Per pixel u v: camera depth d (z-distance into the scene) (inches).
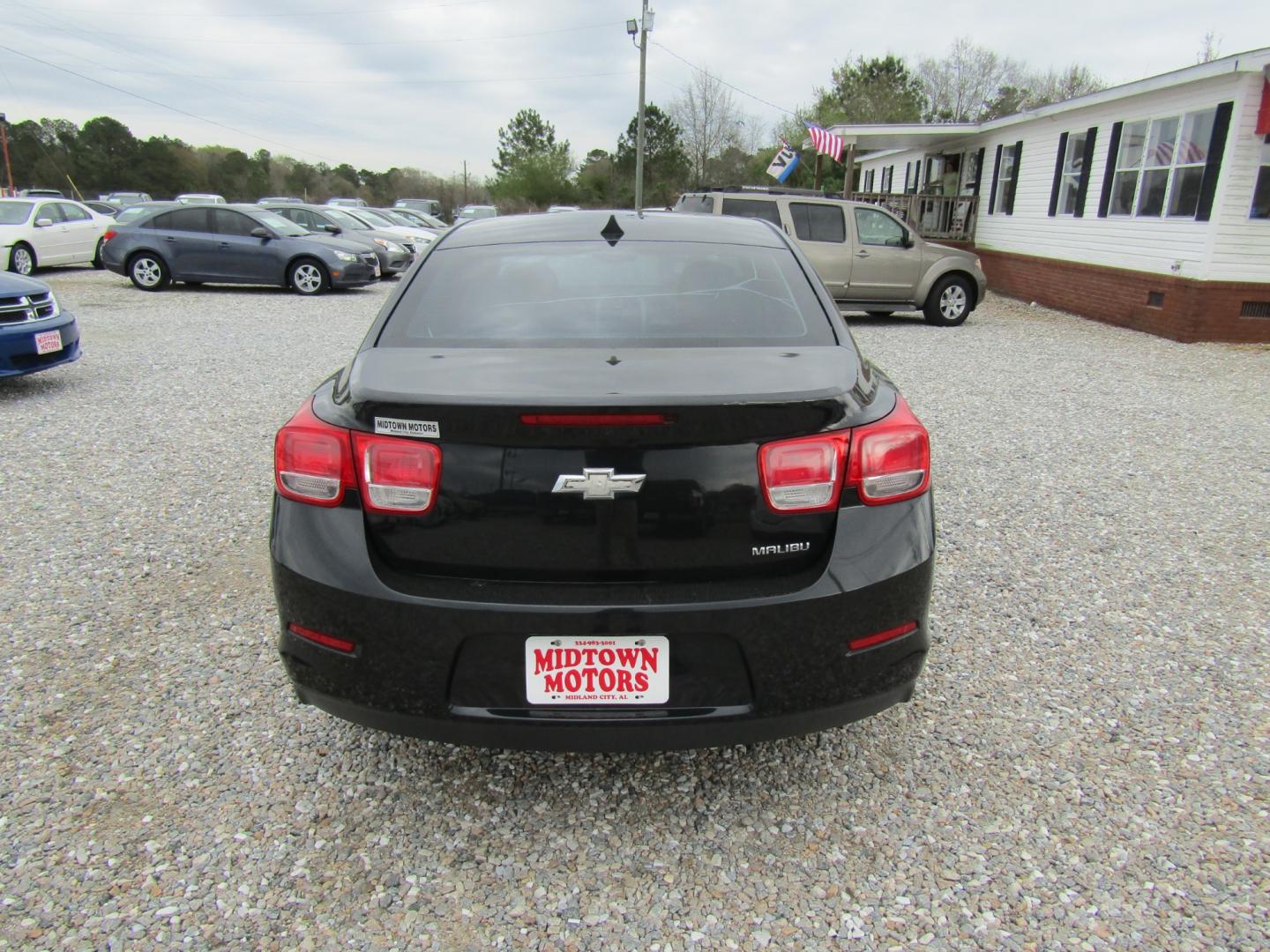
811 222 470.9
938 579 150.2
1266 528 176.9
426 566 80.0
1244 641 130.3
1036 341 438.9
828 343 95.5
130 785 94.7
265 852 85.5
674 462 76.8
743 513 78.4
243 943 74.7
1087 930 76.9
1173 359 391.9
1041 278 612.1
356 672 80.8
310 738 104.0
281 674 117.4
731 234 118.3
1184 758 101.8
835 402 79.8
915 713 110.7
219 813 90.8
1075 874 83.7
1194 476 211.2
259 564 152.6
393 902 79.6
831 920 78.1
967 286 492.7
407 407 77.0
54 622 130.6
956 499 191.6
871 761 101.0
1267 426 264.5
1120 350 414.6
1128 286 496.1
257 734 104.3
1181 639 130.6
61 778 95.5
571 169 2657.5
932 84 2127.2
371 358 89.9
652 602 77.0
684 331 95.4
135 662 120.0
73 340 286.8
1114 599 143.5
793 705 80.7
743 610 77.4
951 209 750.5
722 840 88.1
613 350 90.0
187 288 627.8
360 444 79.8
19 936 74.5
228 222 593.6
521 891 81.1
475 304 100.3
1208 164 434.6
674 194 2396.7
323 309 517.3
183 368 327.9
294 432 83.8
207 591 141.7
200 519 173.0
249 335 412.2
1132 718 109.8
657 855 86.0
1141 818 91.5
